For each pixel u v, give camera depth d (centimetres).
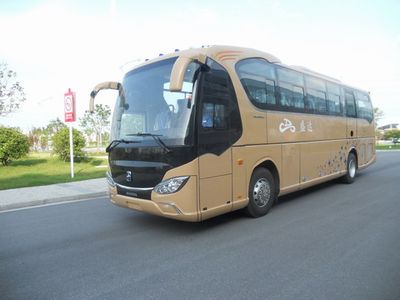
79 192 1013
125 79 666
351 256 466
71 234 618
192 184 536
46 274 441
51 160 2059
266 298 357
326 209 745
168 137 546
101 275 432
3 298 378
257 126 668
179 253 499
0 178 1351
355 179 1203
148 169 562
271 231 591
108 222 695
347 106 1090
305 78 857
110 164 652
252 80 668
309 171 856
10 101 1811
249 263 452
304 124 834
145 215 745
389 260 450
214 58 591
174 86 476
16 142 1789
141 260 478
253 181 670
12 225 695
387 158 2227
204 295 368
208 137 561
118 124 650
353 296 357
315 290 372
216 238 562
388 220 642
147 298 367
